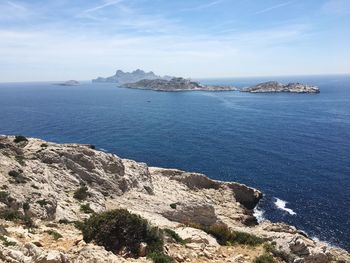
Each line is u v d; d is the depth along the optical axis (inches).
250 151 4256.9
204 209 2053.4
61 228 984.3
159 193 2320.4
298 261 1051.3
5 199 1100.5
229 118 6943.9
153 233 815.1
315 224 2356.1
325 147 4419.3
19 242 648.4
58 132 5506.9
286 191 2967.5
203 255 882.1
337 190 2930.6
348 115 7116.1
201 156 4050.2
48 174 1681.8
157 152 4232.3
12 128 5861.2
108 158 2162.9
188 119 6855.3
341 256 1428.4
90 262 597.0
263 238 1237.1
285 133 5364.2
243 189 2861.7
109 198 1867.6
